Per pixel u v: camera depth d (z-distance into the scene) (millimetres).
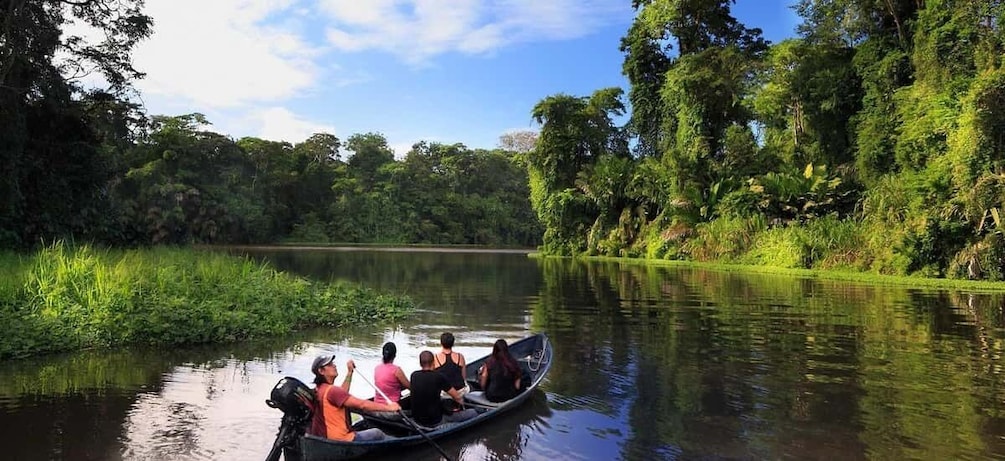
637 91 43844
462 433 6410
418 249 60781
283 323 11930
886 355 9953
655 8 41031
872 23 30062
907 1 28375
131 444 5996
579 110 45094
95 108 22984
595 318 13797
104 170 23234
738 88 35531
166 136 55312
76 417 6738
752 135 37688
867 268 24781
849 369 9047
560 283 22125
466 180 82938
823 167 30969
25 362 9102
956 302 16203
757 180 31969
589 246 41781
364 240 72500
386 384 6582
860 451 5938
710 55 36688
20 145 18719
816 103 32750
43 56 20250
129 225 25391
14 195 18438
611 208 41406
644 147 44750
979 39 23203
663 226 37031
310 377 8516
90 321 10383
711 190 34531
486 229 80562
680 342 11031
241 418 6801
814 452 5918
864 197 28234
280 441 5438
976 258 21328
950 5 24406
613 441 6211
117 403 7250
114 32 21719
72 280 11375
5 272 12258
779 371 8961
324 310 13133
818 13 32438
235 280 14141
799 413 7078
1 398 7379
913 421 6805
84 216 21516
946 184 22750
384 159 82688
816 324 12867
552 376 8695
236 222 60594
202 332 10664
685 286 20719
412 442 5973
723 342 11023
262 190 65812
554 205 43844
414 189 78250
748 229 31078
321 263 33719
